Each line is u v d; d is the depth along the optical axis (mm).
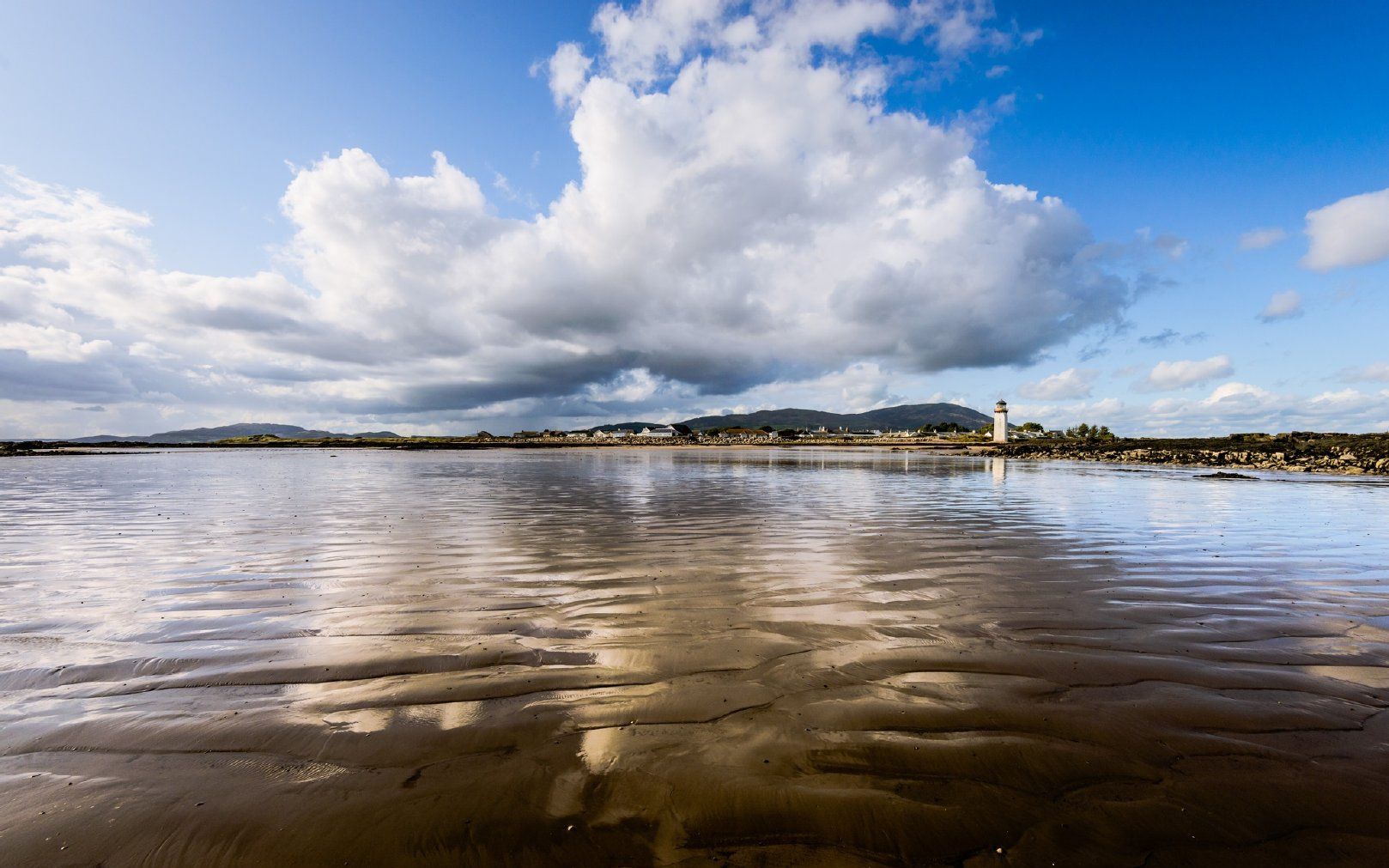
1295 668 5484
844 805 3424
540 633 6367
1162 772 3777
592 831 3227
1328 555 10680
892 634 6340
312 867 3002
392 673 5301
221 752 4008
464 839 3174
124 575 8961
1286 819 3344
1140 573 9234
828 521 14781
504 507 17859
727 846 3135
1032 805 3453
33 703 4750
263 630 6473
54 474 34250
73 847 3141
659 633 6371
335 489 24281
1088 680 5168
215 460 57156
